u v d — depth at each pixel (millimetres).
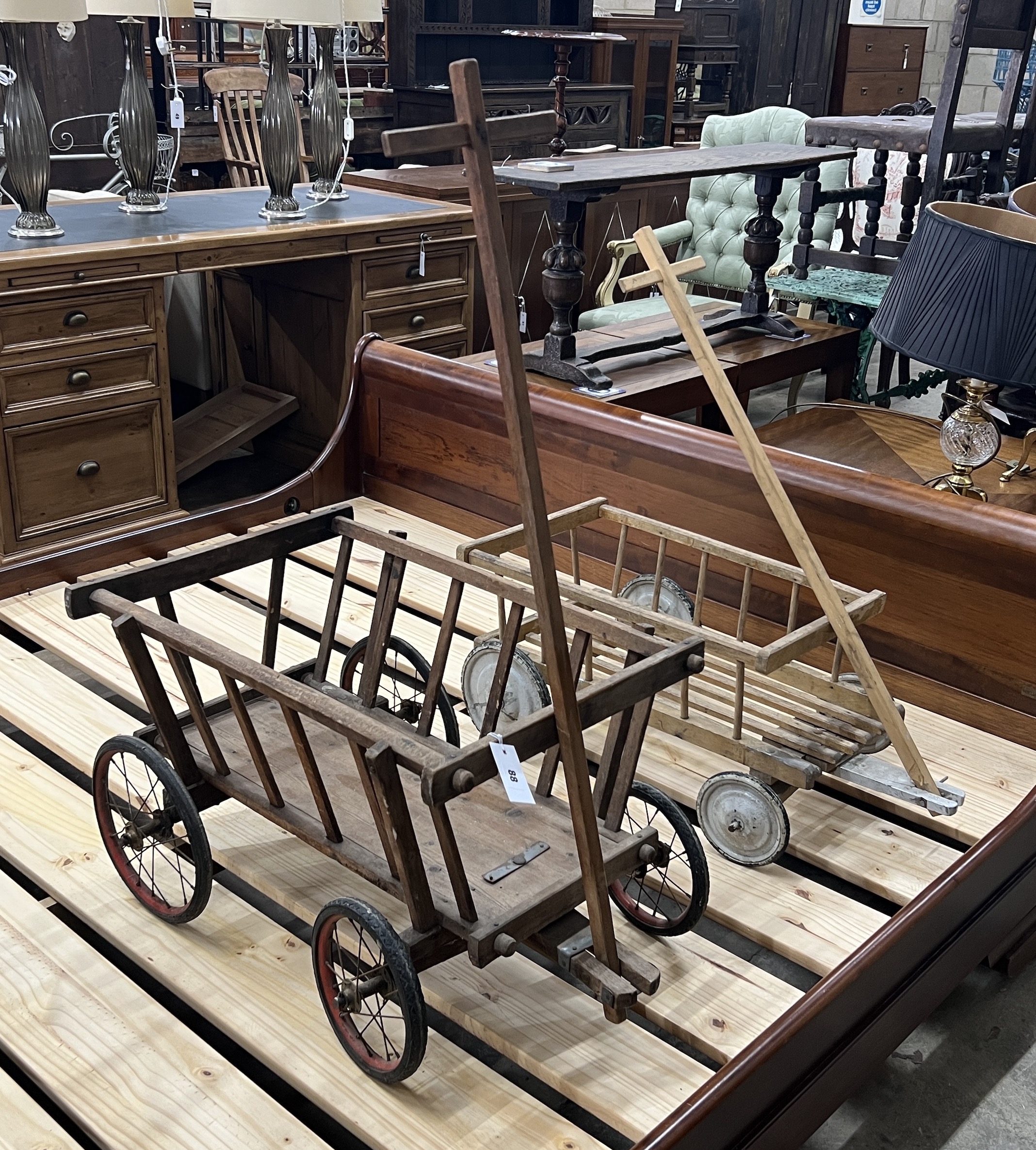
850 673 2936
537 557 1713
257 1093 1935
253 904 2521
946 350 2703
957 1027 2355
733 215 6090
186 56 7082
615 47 8109
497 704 2467
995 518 2697
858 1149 2078
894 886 2402
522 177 3787
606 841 2121
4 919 2312
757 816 2402
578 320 5480
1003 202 4383
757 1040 1824
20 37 3881
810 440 3795
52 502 4062
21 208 4094
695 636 2367
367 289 4734
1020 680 2770
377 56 7699
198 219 4574
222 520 3867
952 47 4316
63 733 2883
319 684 2701
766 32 9062
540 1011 2113
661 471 3262
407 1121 1885
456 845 1973
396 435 4027
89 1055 1999
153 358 4176
